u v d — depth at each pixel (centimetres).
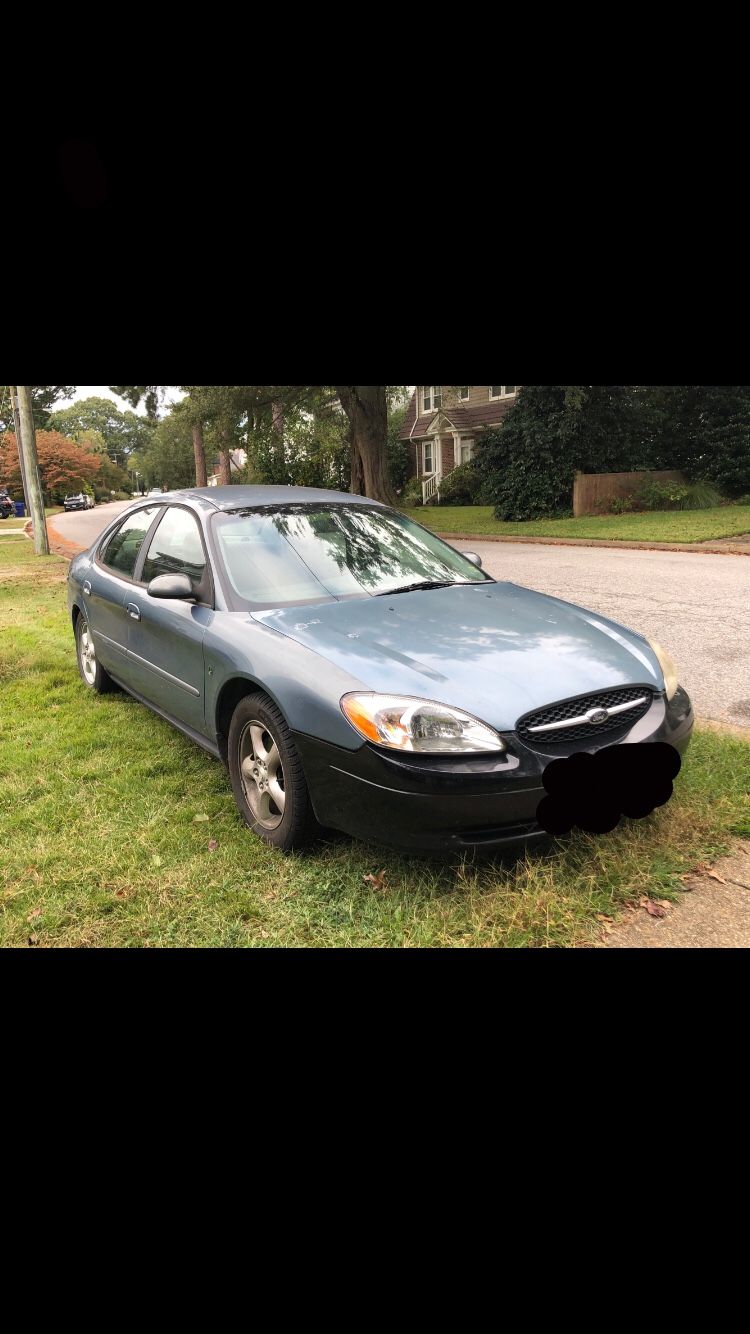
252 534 412
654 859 319
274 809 347
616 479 2134
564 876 310
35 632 802
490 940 277
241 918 296
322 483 2841
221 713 371
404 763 280
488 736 284
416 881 311
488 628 346
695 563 1188
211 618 374
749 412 2175
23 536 2400
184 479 6106
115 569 507
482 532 1889
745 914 289
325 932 286
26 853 341
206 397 2122
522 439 2183
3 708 545
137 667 462
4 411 5956
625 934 280
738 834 340
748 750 416
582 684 307
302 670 314
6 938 287
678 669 579
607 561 1248
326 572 399
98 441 9850
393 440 3528
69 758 448
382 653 317
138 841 351
